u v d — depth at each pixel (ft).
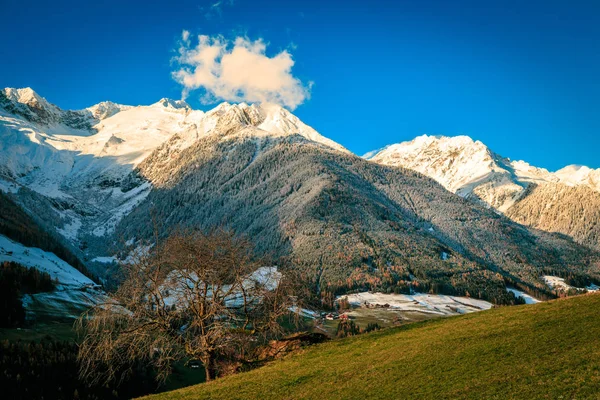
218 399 105.70
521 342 98.68
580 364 78.38
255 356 147.13
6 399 179.22
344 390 96.12
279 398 99.50
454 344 110.52
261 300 142.51
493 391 77.20
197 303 138.51
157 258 136.15
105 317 127.75
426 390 85.71
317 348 141.69
